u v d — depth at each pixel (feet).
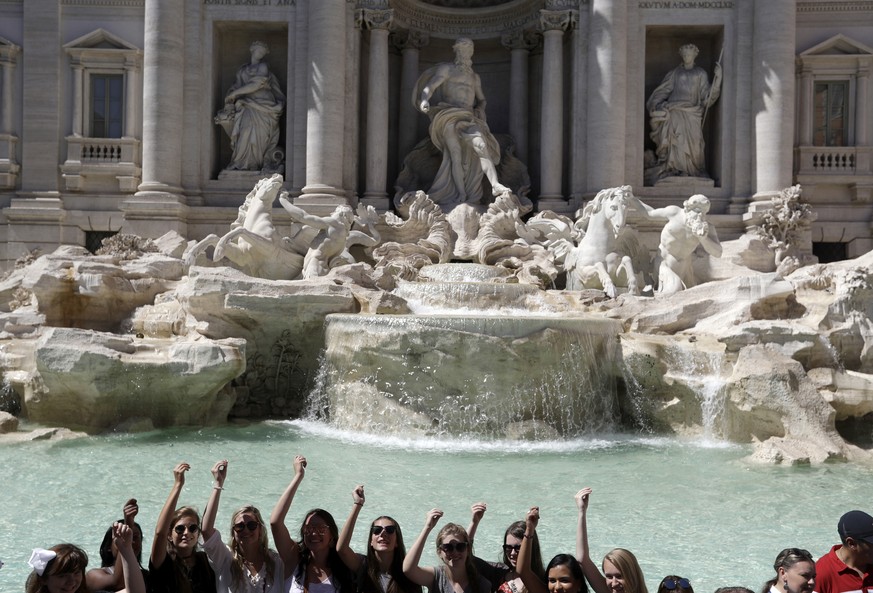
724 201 91.40
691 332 60.29
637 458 48.52
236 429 56.13
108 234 94.07
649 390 57.52
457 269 75.92
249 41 95.14
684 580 17.93
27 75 92.43
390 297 63.41
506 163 95.55
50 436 51.29
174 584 20.04
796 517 36.11
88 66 92.58
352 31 89.86
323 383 60.29
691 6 91.35
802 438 49.21
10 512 35.32
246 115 91.81
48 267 63.00
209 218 89.61
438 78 90.33
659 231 89.56
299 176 90.27
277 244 74.74
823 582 19.34
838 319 59.93
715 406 54.08
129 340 55.16
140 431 54.13
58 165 92.79
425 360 53.93
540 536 32.99
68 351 52.11
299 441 52.21
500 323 53.78
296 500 37.88
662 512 36.76
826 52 92.07
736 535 33.50
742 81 90.48
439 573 20.92
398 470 44.42
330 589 20.89
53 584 17.48
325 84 86.94
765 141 88.38
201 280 59.88
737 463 47.03
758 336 54.85
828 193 93.45
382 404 54.90
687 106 91.97
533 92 98.68
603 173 88.17
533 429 53.72
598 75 88.48
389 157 99.14
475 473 44.06
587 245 74.64
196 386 54.95
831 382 53.67
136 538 20.18
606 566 18.89
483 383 53.78
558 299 67.82
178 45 89.10
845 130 93.04
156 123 87.92
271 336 62.08
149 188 87.92
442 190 90.38
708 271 79.10
